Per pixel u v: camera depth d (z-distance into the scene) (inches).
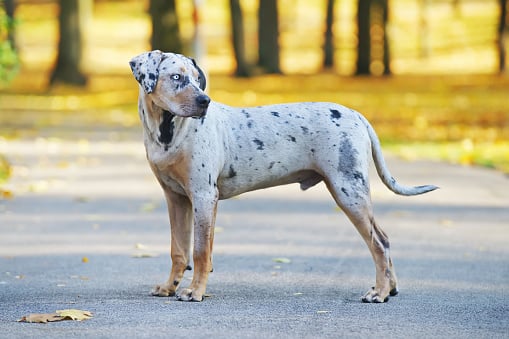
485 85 1727.4
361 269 445.1
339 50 2447.1
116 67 2124.8
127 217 588.7
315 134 383.6
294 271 440.1
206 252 377.1
